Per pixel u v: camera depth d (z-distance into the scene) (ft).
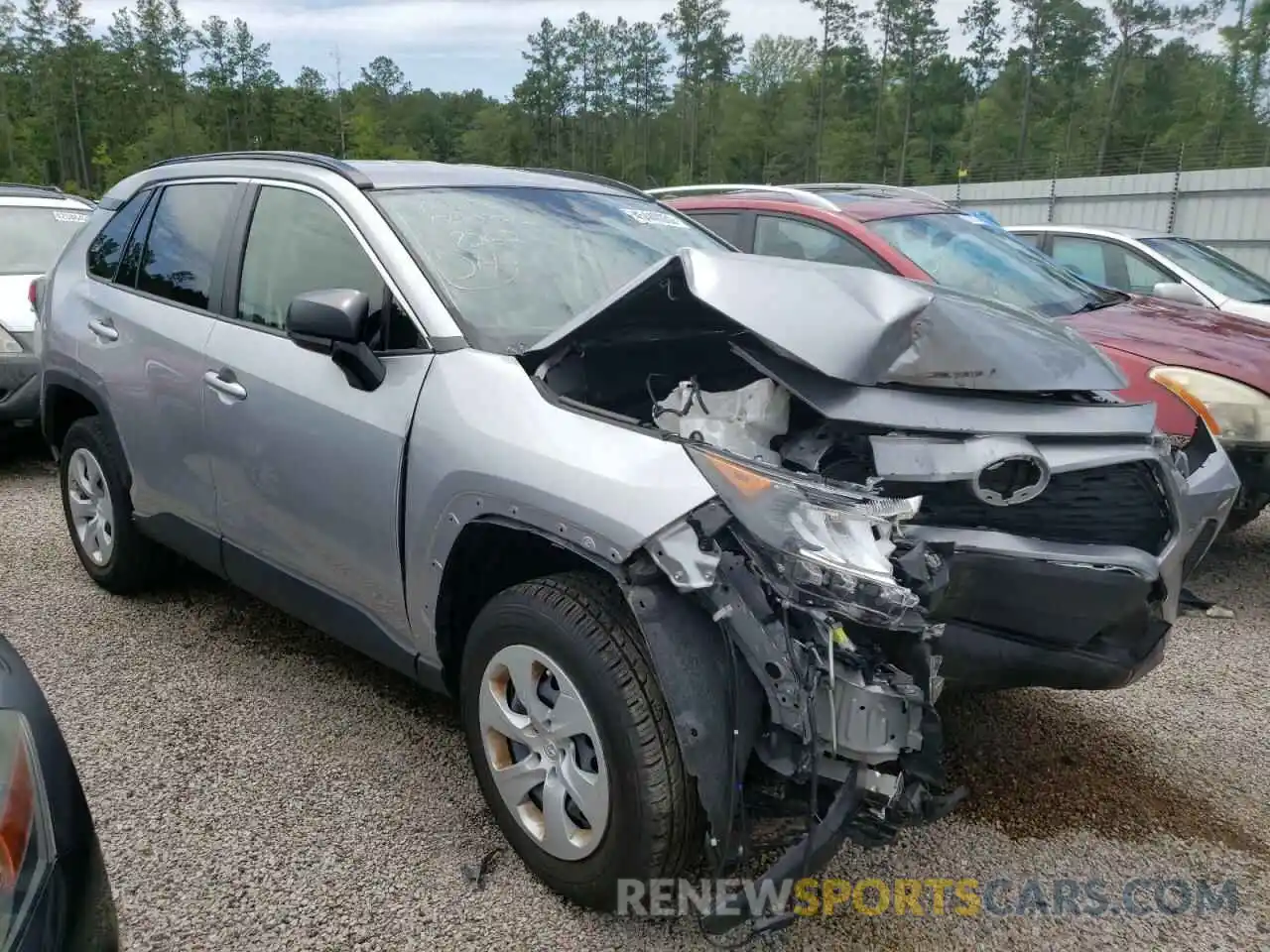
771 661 6.82
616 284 10.61
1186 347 15.33
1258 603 15.42
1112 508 8.52
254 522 10.98
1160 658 9.05
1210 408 14.43
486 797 8.86
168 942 7.84
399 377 9.19
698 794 7.20
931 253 18.45
